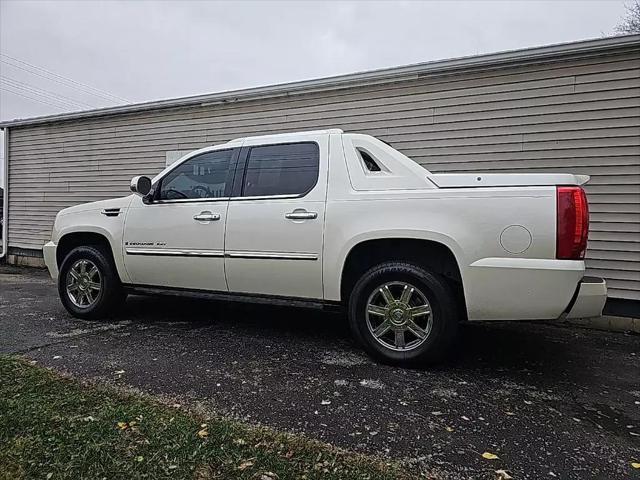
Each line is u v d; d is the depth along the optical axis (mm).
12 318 4469
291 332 4035
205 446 1950
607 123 4691
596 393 2754
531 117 5039
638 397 2707
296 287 3459
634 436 2193
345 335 3955
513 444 2068
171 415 2252
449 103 5465
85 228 4379
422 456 1930
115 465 1788
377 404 2479
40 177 9102
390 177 3215
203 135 7273
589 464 1913
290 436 2072
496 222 2820
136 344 3561
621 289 4645
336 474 1767
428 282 3021
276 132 6629
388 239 3135
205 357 3248
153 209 4031
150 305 5199
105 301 4305
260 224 3525
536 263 2725
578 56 4777
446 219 2953
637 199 4586
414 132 5672
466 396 2639
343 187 3314
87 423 2133
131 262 4129
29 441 1956
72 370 2910
